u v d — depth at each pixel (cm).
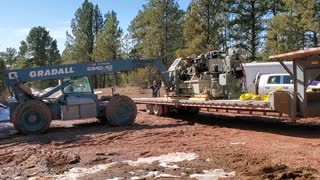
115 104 1727
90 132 1564
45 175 898
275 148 1109
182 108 2036
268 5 4388
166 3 4950
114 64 1798
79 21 7462
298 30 3459
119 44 6316
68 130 1653
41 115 1588
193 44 4034
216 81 1798
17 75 1630
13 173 930
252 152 1058
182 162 970
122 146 1227
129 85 5356
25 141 1394
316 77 1333
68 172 915
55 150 1194
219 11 4362
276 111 1323
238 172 859
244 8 4516
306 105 1323
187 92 1958
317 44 3516
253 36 4550
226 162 952
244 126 1617
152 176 850
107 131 1573
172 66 2067
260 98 1478
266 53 3994
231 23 4547
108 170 919
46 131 1603
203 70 1911
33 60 8138
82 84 1728
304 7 3322
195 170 886
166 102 1986
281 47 3544
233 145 1177
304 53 1271
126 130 1585
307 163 916
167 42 5000
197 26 4200
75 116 1678
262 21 4506
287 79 1902
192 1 4359
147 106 2255
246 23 4544
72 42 7494
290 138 1290
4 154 1164
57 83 1858
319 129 1477
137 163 979
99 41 6359
